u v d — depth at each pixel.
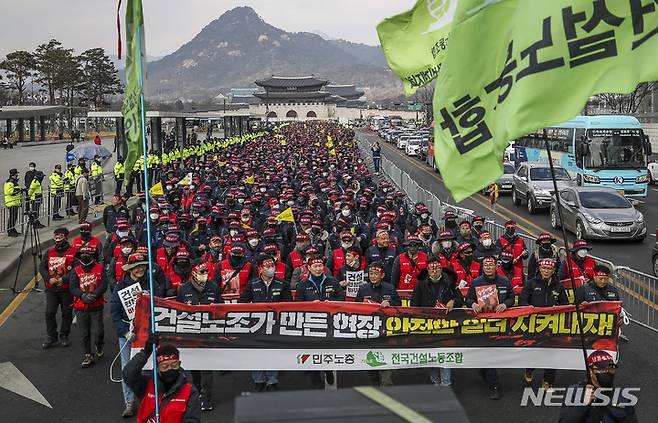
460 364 8.09
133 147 6.80
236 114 66.69
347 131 90.25
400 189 30.67
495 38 5.07
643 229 19.44
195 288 8.50
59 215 23.27
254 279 8.62
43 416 8.05
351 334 8.06
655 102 64.50
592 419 5.41
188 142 55.44
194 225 15.39
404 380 8.93
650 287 11.24
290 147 50.12
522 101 4.60
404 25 8.27
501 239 12.34
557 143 30.58
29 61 97.19
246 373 9.38
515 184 28.06
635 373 9.06
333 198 18.80
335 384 8.45
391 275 10.16
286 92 175.12
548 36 4.55
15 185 19.47
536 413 7.87
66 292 10.49
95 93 110.19
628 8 4.37
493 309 8.09
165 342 7.93
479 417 7.79
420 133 71.19
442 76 5.32
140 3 6.57
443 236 10.88
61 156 55.41
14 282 14.66
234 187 20.97
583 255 10.11
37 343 10.71
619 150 26.50
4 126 91.94
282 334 8.03
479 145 5.12
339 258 11.00
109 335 11.20
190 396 5.55
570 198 21.09
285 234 14.53
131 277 8.64
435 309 8.06
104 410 8.22
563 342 8.11
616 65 4.39
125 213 15.52
